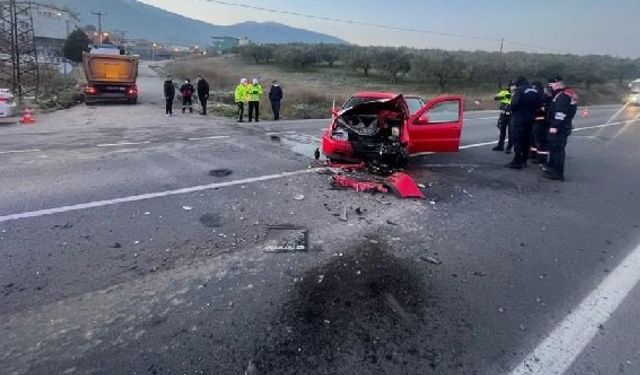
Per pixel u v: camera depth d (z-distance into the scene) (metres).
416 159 8.92
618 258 4.31
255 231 4.61
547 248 4.50
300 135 11.24
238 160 7.93
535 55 54.69
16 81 20.00
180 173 6.84
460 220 5.25
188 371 2.49
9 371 2.43
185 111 17.34
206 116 15.83
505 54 53.09
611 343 2.91
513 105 7.99
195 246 4.17
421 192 6.39
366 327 2.99
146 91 27.91
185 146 9.16
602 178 7.81
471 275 3.83
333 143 7.49
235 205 5.40
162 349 2.67
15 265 3.63
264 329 2.92
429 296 3.44
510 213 5.62
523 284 3.70
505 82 37.50
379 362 2.64
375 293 3.45
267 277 3.63
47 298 3.18
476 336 2.94
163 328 2.88
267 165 7.61
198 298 3.26
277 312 3.13
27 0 23.22
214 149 8.90
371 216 5.25
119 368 2.50
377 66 41.16
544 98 8.47
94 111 17.09
